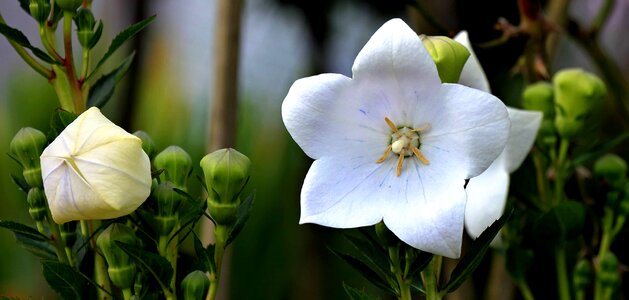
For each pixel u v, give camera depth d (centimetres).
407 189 30
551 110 40
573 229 38
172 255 31
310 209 30
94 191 28
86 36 32
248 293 61
